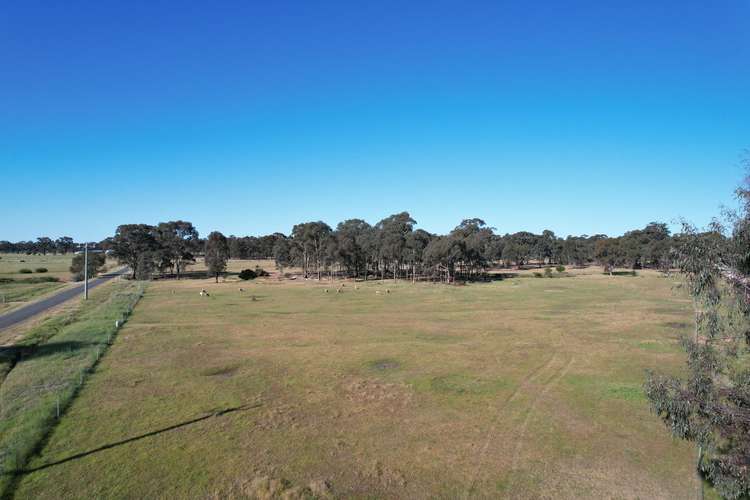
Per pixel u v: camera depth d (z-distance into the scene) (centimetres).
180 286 9625
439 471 1667
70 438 1919
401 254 11025
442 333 4228
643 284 9262
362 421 2117
